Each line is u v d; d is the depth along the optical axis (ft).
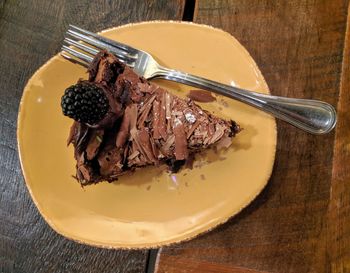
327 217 0.86
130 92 0.82
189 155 0.87
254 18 0.91
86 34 0.89
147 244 0.85
